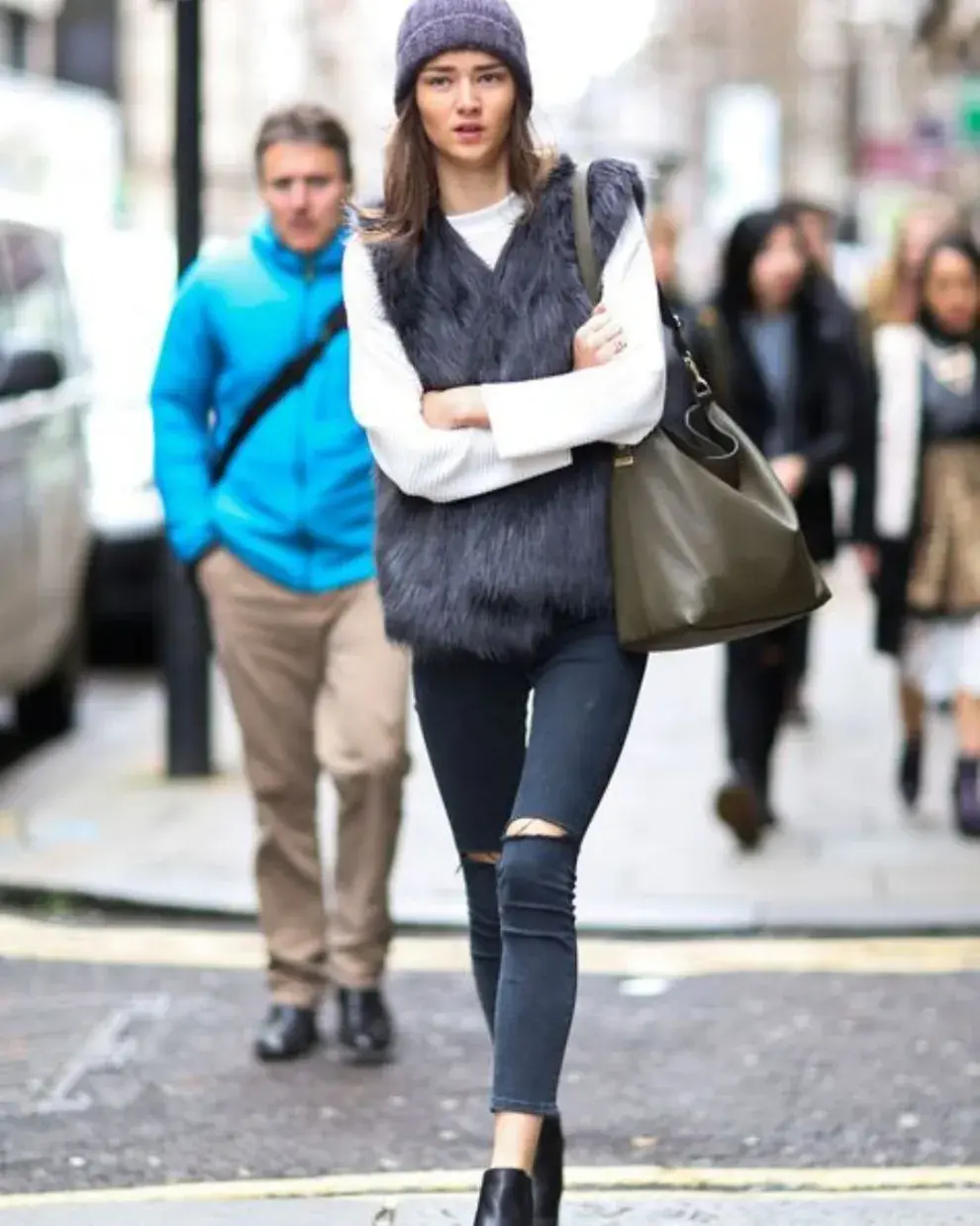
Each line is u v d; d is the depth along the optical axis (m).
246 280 10.62
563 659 7.59
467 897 8.20
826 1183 9.07
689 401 7.67
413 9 7.52
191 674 17.61
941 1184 9.07
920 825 15.91
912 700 16.03
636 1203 8.56
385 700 10.58
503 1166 7.28
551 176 7.63
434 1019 11.59
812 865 14.66
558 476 7.50
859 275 43.53
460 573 7.48
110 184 40.62
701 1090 10.43
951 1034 11.27
